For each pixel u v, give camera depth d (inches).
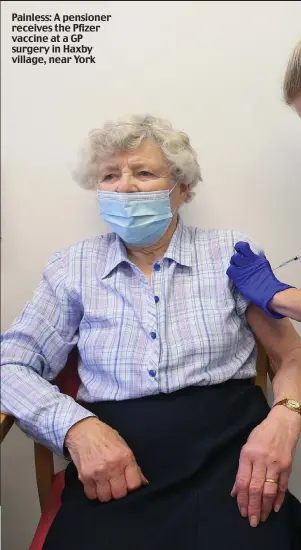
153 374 40.6
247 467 36.5
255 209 51.9
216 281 43.6
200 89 50.3
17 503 57.0
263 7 48.6
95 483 37.3
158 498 36.6
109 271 44.3
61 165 52.4
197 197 52.1
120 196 42.6
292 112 49.4
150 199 42.5
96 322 43.7
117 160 43.0
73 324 45.6
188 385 41.0
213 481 37.2
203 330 41.8
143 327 42.0
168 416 39.7
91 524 35.6
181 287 43.8
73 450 38.6
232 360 43.3
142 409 40.4
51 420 39.4
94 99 51.4
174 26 49.7
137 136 42.1
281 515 36.4
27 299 55.3
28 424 40.2
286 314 39.2
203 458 37.8
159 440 38.9
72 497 38.7
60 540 35.4
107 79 51.1
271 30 48.9
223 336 42.0
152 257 45.8
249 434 39.9
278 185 51.1
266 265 41.7
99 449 37.7
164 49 50.1
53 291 45.4
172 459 38.4
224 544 34.1
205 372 41.6
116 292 43.7
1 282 55.1
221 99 50.3
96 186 46.6
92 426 39.1
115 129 42.3
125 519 35.7
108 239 47.8
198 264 44.6
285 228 52.0
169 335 41.9
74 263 45.6
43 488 46.3
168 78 50.6
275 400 40.6
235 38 49.3
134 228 42.6
